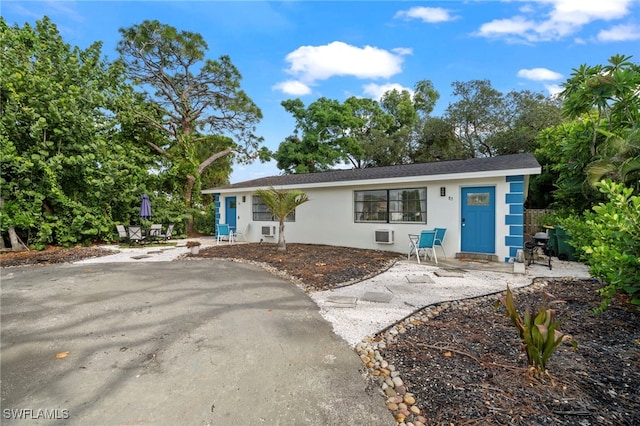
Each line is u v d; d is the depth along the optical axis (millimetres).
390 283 5594
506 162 8406
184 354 2982
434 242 7637
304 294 4973
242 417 2080
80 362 2842
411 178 8539
